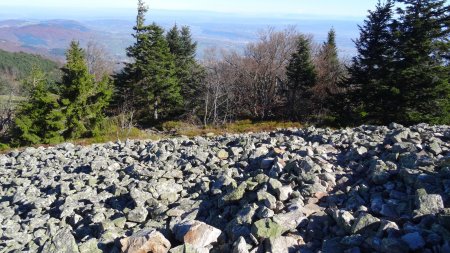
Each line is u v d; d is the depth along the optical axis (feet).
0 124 117.91
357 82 85.35
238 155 31.40
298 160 23.90
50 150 51.11
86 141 89.76
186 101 136.98
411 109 77.41
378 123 80.94
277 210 18.16
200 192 24.30
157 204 22.70
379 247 13.04
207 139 44.34
